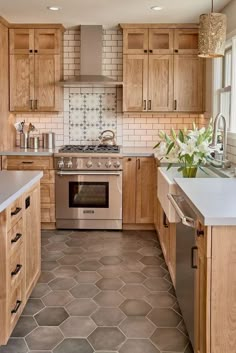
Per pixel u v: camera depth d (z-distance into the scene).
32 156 5.20
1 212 2.46
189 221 2.21
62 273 3.85
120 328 2.88
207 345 1.97
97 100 5.86
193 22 5.32
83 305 3.22
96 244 4.71
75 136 5.91
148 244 4.71
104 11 4.83
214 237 1.91
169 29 5.41
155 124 5.86
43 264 4.08
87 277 3.76
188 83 5.48
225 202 2.19
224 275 1.93
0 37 5.10
